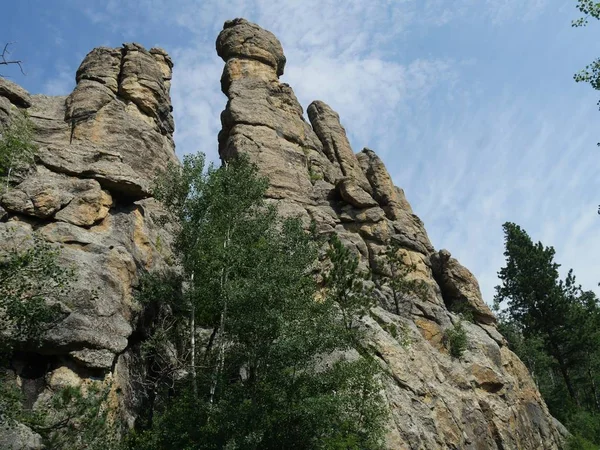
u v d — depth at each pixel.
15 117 47.19
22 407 27.08
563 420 68.38
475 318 64.88
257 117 67.19
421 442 40.59
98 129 51.59
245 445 29.91
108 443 26.48
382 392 41.34
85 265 34.59
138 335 37.31
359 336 43.66
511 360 61.75
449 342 55.97
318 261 53.56
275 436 32.12
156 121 59.97
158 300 38.88
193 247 40.28
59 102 55.50
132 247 39.91
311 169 68.94
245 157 47.34
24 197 36.72
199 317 41.09
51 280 31.12
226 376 35.22
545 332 76.75
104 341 32.06
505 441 49.50
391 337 47.59
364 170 77.25
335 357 42.09
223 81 74.38
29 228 35.50
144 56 62.41
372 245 61.34
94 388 26.48
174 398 34.75
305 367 34.84
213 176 42.50
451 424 45.06
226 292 35.94
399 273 61.19
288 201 61.12
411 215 71.38
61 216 37.34
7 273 25.16
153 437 30.77
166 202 43.03
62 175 41.19
